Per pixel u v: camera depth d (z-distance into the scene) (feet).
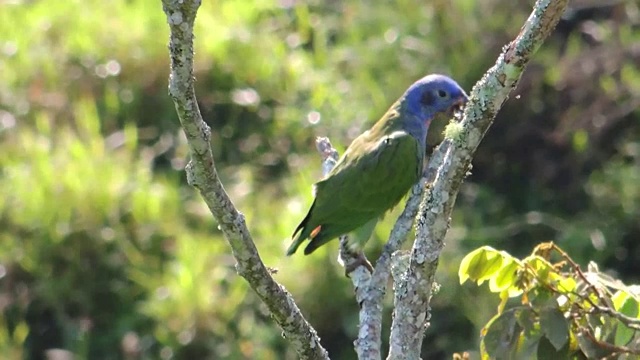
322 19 50.19
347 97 45.60
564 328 13.46
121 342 38.37
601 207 42.55
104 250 40.22
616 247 41.50
